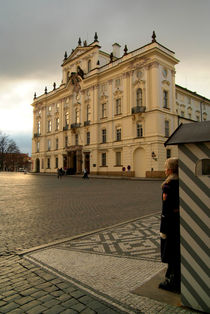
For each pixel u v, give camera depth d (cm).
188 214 260
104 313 248
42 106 5666
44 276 340
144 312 248
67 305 264
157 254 425
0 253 448
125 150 3541
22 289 303
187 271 258
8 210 929
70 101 4722
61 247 472
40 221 733
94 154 4056
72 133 4644
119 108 3728
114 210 908
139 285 307
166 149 3266
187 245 260
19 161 10900
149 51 3206
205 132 250
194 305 251
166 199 300
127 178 3122
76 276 337
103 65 4353
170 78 3438
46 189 1830
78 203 1095
